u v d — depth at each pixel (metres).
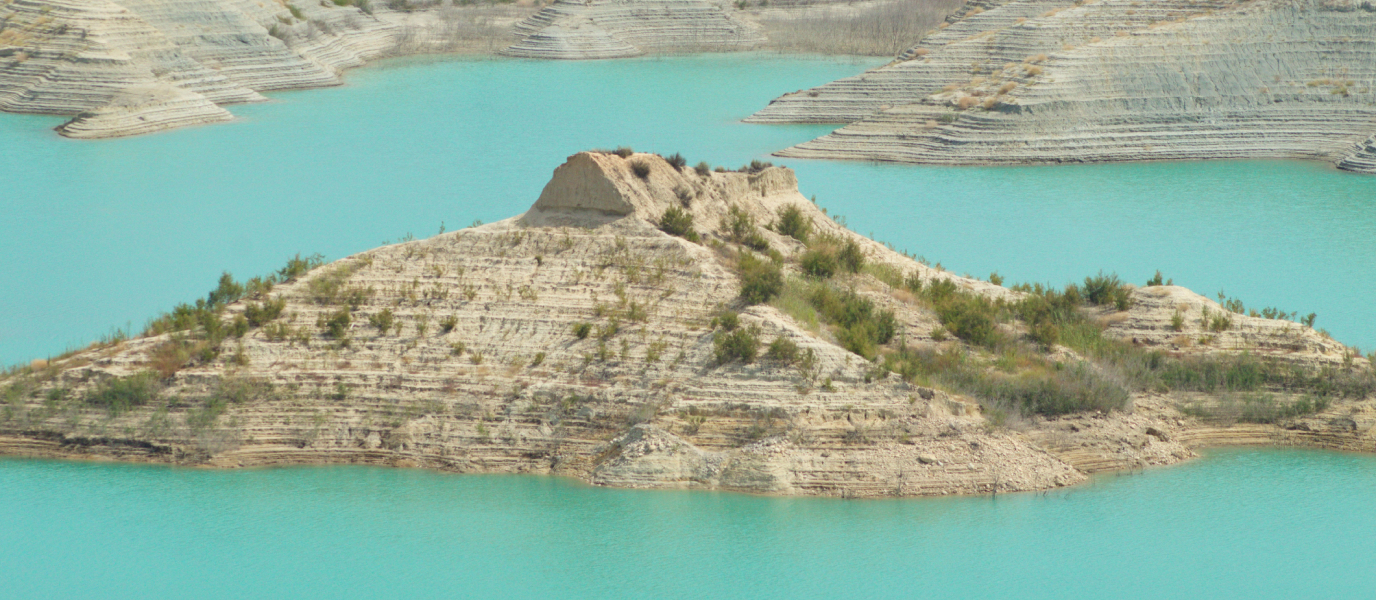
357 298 44.16
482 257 45.44
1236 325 46.25
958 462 36.66
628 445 37.56
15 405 40.56
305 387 40.84
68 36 107.25
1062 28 108.75
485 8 169.62
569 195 47.41
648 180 48.56
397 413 40.00
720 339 39.97
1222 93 97.69
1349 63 100.00
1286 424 41.25
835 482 36.00
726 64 141.50
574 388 39.81
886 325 44.03
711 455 37.06
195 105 100.81
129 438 39.66
